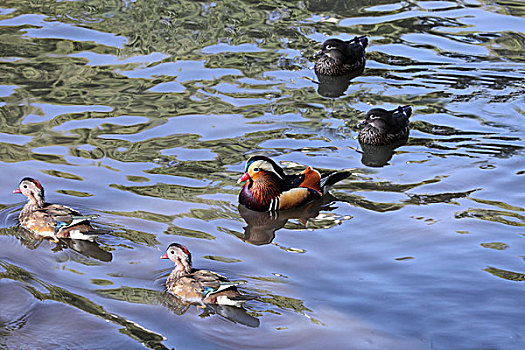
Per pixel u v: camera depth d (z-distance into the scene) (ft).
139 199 38.55
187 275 30.66
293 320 28.86
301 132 47.14
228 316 29.14
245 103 50.90
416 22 65.87
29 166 41.78
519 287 30.96
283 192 38.96
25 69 55.57
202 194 39.50
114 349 27.12
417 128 48.29
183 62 57.31
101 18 65.82
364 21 66.23
